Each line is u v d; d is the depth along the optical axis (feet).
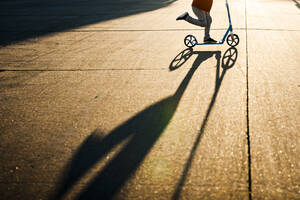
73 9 38.93
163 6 39.32
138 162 7.63
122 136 8.91
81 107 10.94
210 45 18.66
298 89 11.51
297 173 6.95
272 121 9.27
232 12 31.45
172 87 12.28
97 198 6.46
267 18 27.17
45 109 10.94
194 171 7.16
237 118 9.52
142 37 21.75
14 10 40.27
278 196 6.29
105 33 23.58
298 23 24.38
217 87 12.03
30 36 23.67
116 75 14.08
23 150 8.43
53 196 6.59
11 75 14.70
